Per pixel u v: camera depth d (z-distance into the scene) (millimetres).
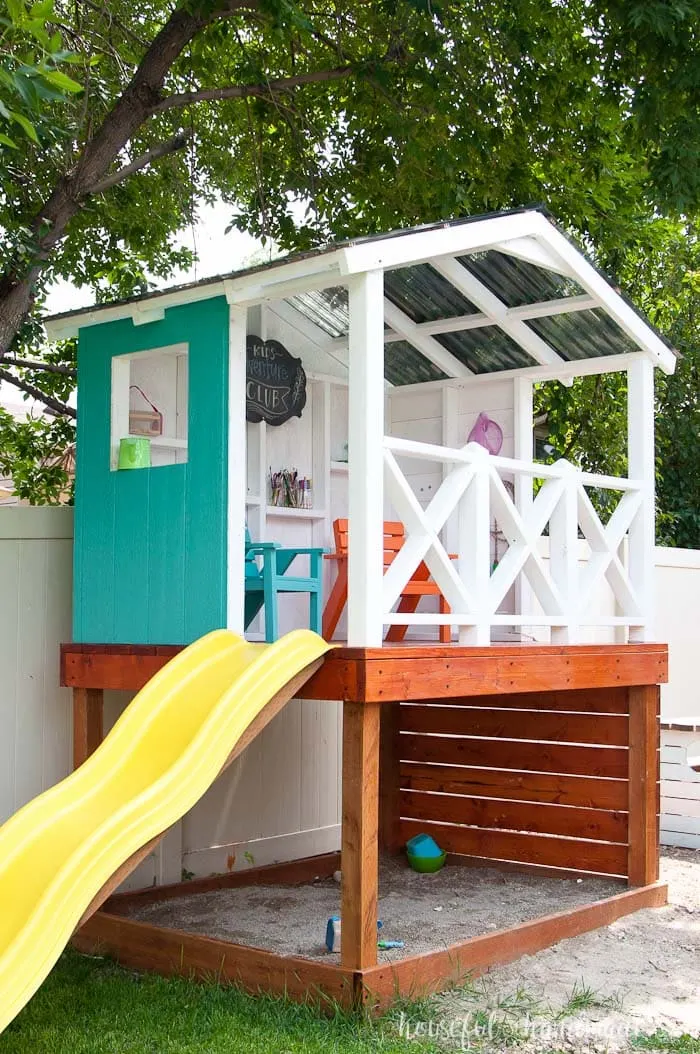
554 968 5324
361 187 9680
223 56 9484
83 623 5918
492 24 8445
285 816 7453
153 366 6855
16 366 10062
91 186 7281
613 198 10500
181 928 5738
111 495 5816
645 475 6984
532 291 6754
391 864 7648
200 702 4746
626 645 6555
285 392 7504
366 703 4703
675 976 5238
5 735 6082
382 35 8766
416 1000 4707
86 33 8023
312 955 5164
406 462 7906
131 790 4402
